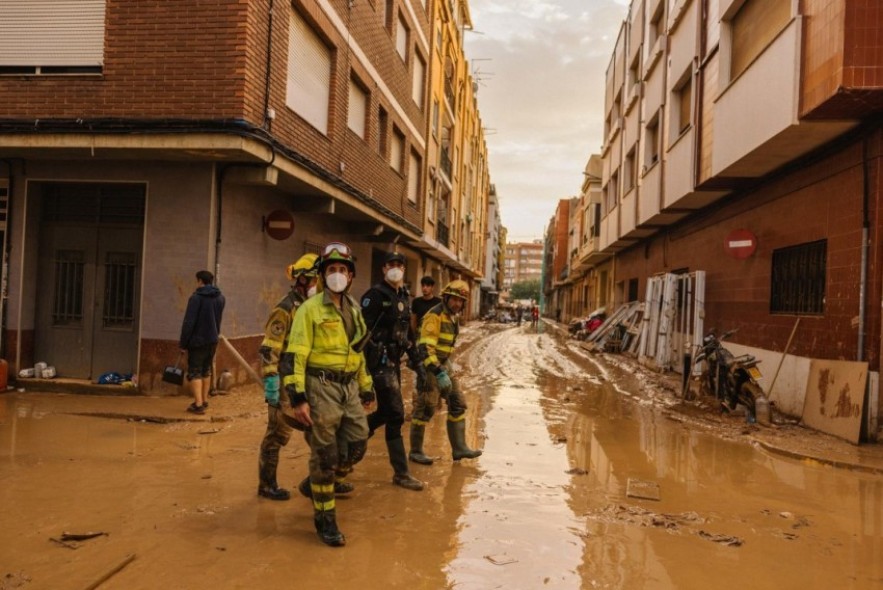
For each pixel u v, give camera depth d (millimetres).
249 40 8617
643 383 13289
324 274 4352
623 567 3932
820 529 4801
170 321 9070
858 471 6539
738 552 4266
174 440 6676
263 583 3502
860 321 7855
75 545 3900
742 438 7973
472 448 6977
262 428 7359
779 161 9867
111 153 8703
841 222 8430
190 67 8617
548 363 17391
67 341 9633
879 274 7680
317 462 4141
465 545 4176
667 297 15656
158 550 3879
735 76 10719
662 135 15922
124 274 9570
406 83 18812
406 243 22219
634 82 21703
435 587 3547
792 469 6582
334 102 12250
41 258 9688
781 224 10336
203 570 3633
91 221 9625
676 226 17578
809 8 7852
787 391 9719
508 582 3652
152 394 9047
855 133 8109
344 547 4051
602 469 6324
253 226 10281
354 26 13336
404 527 4457
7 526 4172
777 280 10594
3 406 8008
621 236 21625
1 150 8852
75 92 8836
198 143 8203
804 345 9328
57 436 6625
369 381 4801
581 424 8633
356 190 12758
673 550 4238
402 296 5621
